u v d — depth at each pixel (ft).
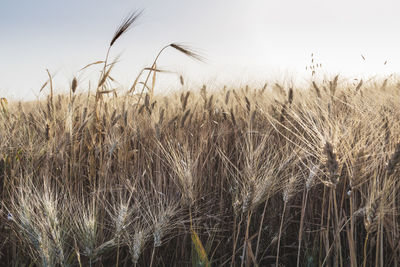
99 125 10.66
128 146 10.14
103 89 11.93
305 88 13.10
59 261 5.91
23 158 10.08
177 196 8.80
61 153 9.67
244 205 6.76
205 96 13.75
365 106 8.61
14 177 8.80
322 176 8.79
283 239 9.50
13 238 8.02
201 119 12.91
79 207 7.14
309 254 8.70
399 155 5.56
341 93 11.63
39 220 6.09
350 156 6.11
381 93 11.34
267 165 7.26
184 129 11.40
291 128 10.66
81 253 6.69
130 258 8.55
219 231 9.16
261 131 10.56
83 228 6.50
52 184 9.42
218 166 10.44
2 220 8.39
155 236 6.59
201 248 6.86
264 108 11.82
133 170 10.00
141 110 11.69
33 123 12.01
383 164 6.68
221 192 9.49
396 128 6.93
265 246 9.40
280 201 9.86
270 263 9.34
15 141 10.36
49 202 6.29
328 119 6.89
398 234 7.03
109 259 8.50
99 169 9.84
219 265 8.89
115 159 10.68
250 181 6.68
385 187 5.90
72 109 10.70
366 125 7.03
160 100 14.26
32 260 7.06
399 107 8.94
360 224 8.98
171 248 9.05
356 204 9.13
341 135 6.36
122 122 11.19
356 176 6.01
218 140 11.74
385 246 8.41
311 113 7.32
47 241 5.78
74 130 10.79
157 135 10.48
